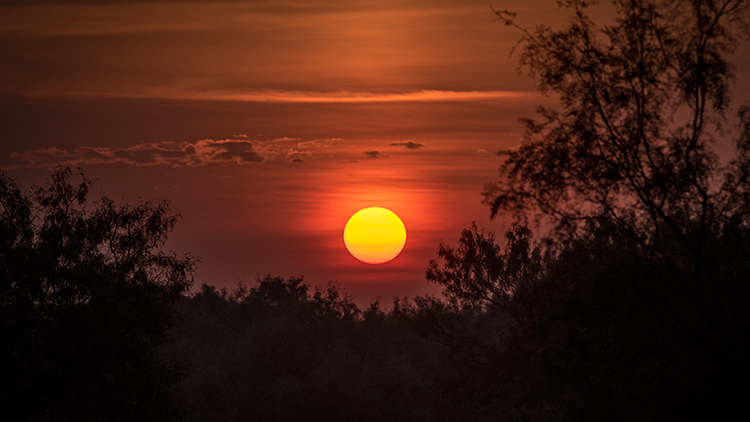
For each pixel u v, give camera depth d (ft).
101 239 241.55
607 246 145.18
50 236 226.99
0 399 216.13
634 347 138.92
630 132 131.03
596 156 131.03
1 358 215.10
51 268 215.31
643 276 139.54
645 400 138.92
